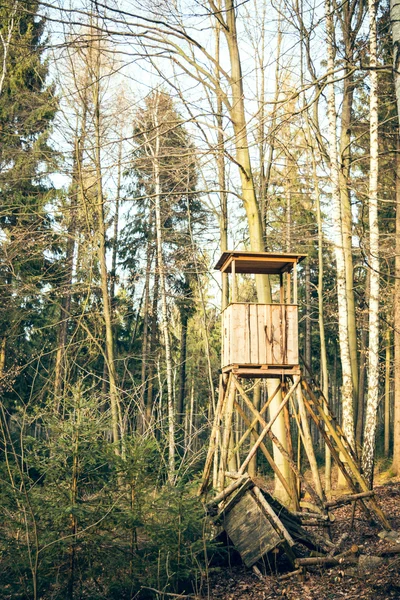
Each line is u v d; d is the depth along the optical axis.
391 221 25.28
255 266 13.89
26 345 23.30
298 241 23.00
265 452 12.69
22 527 7.39
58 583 7.70
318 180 20.27
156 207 23.52
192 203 27.25
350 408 16.73
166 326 22.67
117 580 7.98
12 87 21.03
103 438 8.54
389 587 7.98
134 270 27.14
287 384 14.70
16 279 20.55
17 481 8.09
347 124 21.02
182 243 25.00
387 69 6.53
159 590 8.03
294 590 8.66
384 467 25.34
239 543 9.83
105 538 7.80
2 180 20.70
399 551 9.38
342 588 8.46
